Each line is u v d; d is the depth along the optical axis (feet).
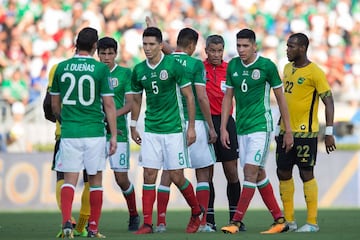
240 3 236.43
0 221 125.29
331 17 237.66
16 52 219.20
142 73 91.25
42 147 180.55
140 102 95.86
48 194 165.68
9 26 223.51
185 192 93.56
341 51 232.12
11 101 206.49
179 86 90.74
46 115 98.37
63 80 81.51
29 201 165.07
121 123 104.88
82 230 88.02
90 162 81.76
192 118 90.84
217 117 104.94
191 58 95.09
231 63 92.84
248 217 134.51
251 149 91.20
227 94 94.32
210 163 98.22
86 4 229.66
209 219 102.06
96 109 81.92
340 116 203.51
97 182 83.82
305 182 97.35
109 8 230.48
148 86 90.99
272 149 170.71
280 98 91.35
